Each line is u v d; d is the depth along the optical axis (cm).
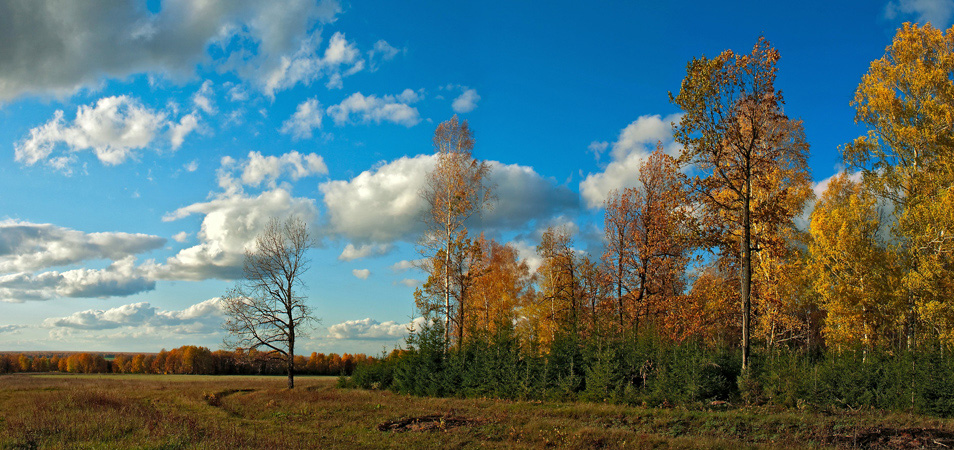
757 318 2992
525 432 1439
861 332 2547
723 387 1898
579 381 2127
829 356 1867
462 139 2942
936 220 2331
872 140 2734
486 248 3653
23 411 1695
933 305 2216
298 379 5688
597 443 1282
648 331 2270
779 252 2083
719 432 1370
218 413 1956
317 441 1348
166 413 1788
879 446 1186
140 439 1195
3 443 1154
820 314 3556
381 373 3225
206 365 8975
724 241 2058
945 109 2459
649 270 2630
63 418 1426
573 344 2319
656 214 2584
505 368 2328
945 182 2481
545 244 3189
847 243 2567
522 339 2544
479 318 3375
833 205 3128
